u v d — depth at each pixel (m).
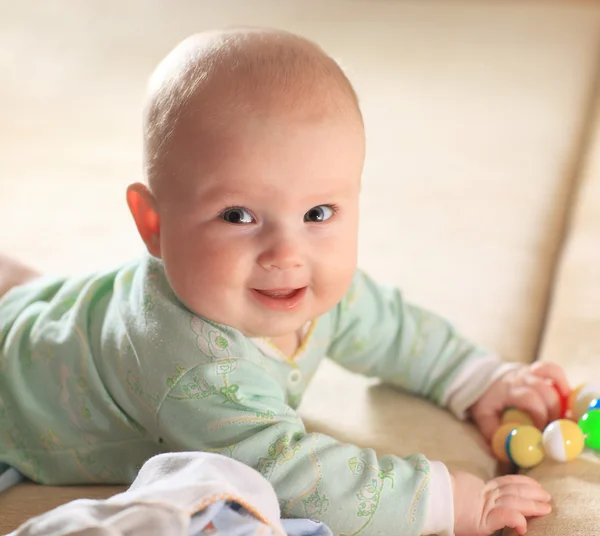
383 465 0.93
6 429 1.09
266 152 0.87
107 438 1.05
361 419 1.16
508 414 1.14
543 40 2.37
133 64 2.29
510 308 1.40
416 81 2.18
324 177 0.89
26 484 1.08
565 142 1.90
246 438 0.92
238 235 0.90
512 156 1.86
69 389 1.05
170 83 0.94
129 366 0.98
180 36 2.42
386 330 1.19
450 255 1.54
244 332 0.96
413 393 1.22
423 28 2.46
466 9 2.59
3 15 2.60
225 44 0.94
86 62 2.31
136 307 1.00
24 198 1.72
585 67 2.21
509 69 2.22
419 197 1.72
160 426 0.97
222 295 0.92
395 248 1.56
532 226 1.62
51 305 1.11
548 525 0.92
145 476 0.80
